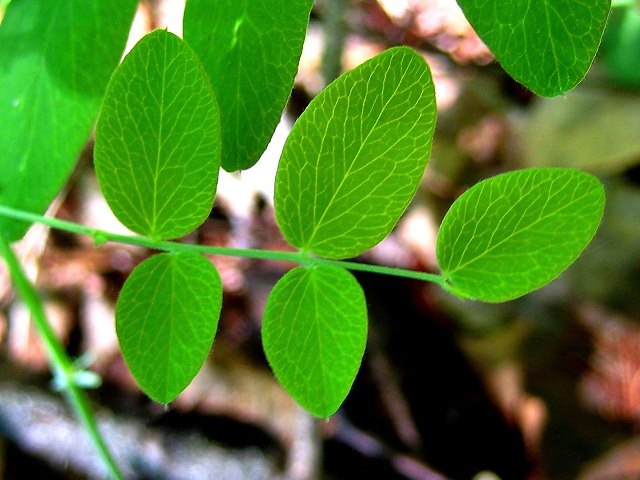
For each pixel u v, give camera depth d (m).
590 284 0.45
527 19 0.13
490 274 0.14
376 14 0.51
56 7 0.18
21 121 0.18
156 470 0.38
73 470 0.38
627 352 0.44
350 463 0.40
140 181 0.14
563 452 0.42
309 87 0.45
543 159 0.47
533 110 0.49
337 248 0.14
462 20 0.52
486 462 0.42
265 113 0.15
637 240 0.44
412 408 0.42
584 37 0.13
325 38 0.31
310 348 0.14
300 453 0.37
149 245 0.15
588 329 0.45
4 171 0.18
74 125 0.17
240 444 0.40
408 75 0.13
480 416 0.43
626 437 0.42
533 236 0.14
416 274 0.14
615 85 0.46
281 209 0.14
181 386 0.15
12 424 0.38
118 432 0.39
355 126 0.13
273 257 0.15
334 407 0.14
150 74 0.13
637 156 0.45
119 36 0.17
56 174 0.17
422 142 0.13
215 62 0.15
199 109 0.13
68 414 0.39
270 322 0.15
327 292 0.15
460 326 0.45
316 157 0.13
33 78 0.18
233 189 0.46
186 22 0.15
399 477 0.40
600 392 0.43
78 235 0.46
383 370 0.43
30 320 0.43
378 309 0.45
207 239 0.45
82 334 0.44
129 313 0.14
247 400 0.41
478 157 0.49
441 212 0.47
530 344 0.45
